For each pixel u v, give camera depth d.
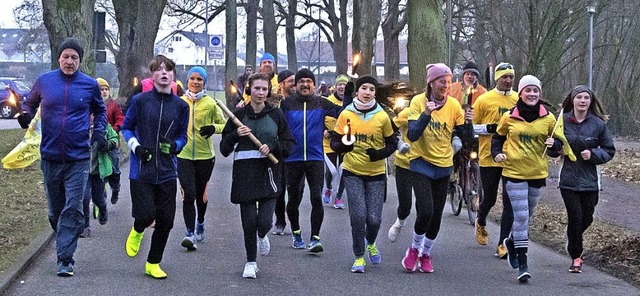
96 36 16.95
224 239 9.51
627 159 23.08
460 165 11.66
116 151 10.73
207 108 8.79
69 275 7.40
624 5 35.25
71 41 7.31
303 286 7.30
